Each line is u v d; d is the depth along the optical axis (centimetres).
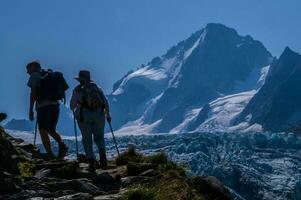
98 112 1892
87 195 1409
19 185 1470
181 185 1428
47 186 1502
